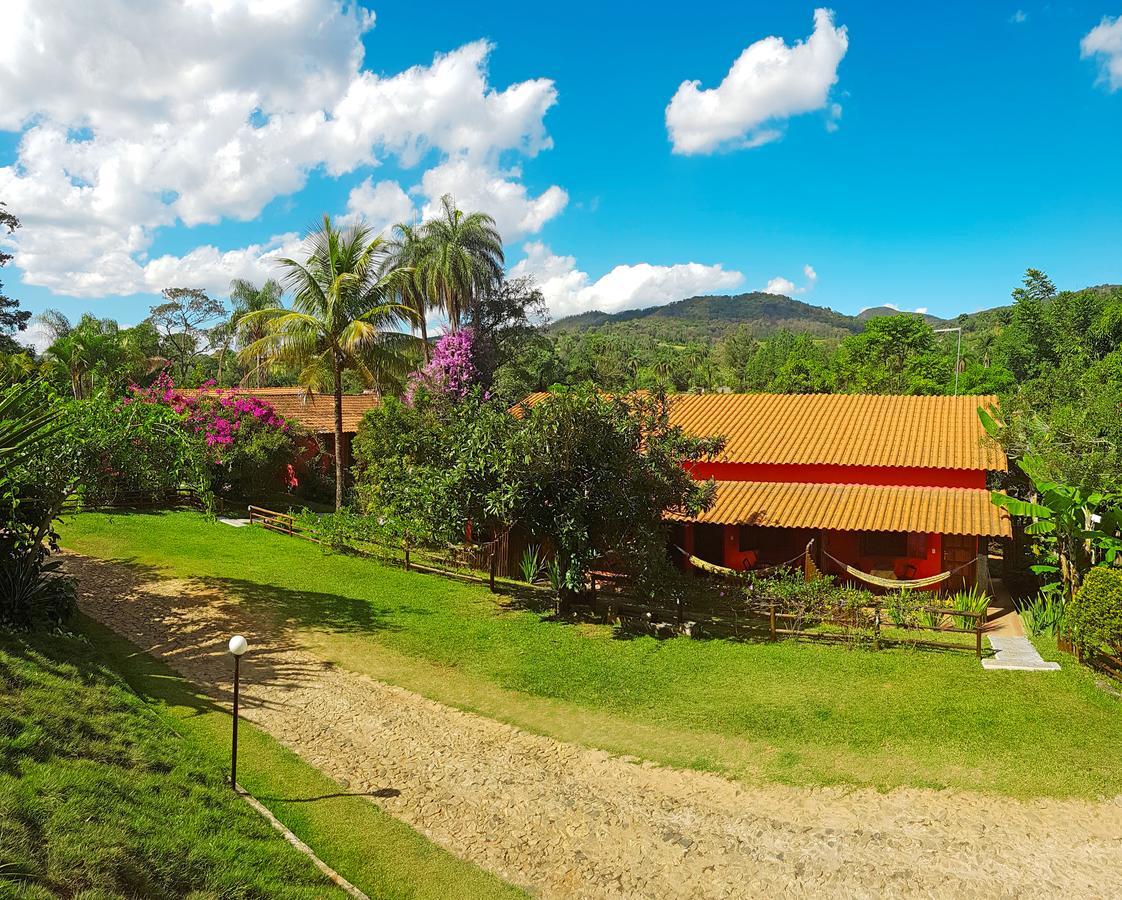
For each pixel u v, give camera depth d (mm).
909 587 18516
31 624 13023
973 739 11219
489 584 20562
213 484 30359
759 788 10102
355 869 7941
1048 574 21562
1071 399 26906
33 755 7629
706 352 149125
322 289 27172
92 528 24453
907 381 73250
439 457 19469
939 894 7816
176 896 6227
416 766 10531
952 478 20750
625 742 11523
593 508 17453
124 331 49312
